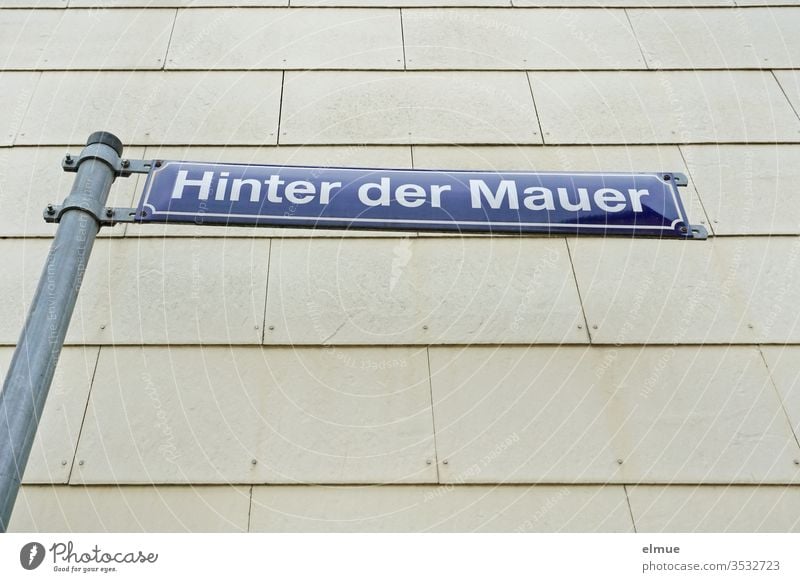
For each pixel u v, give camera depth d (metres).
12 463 2.38
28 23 4.27
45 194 3.63
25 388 2.51
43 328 2.63
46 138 3.83
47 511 2.77
